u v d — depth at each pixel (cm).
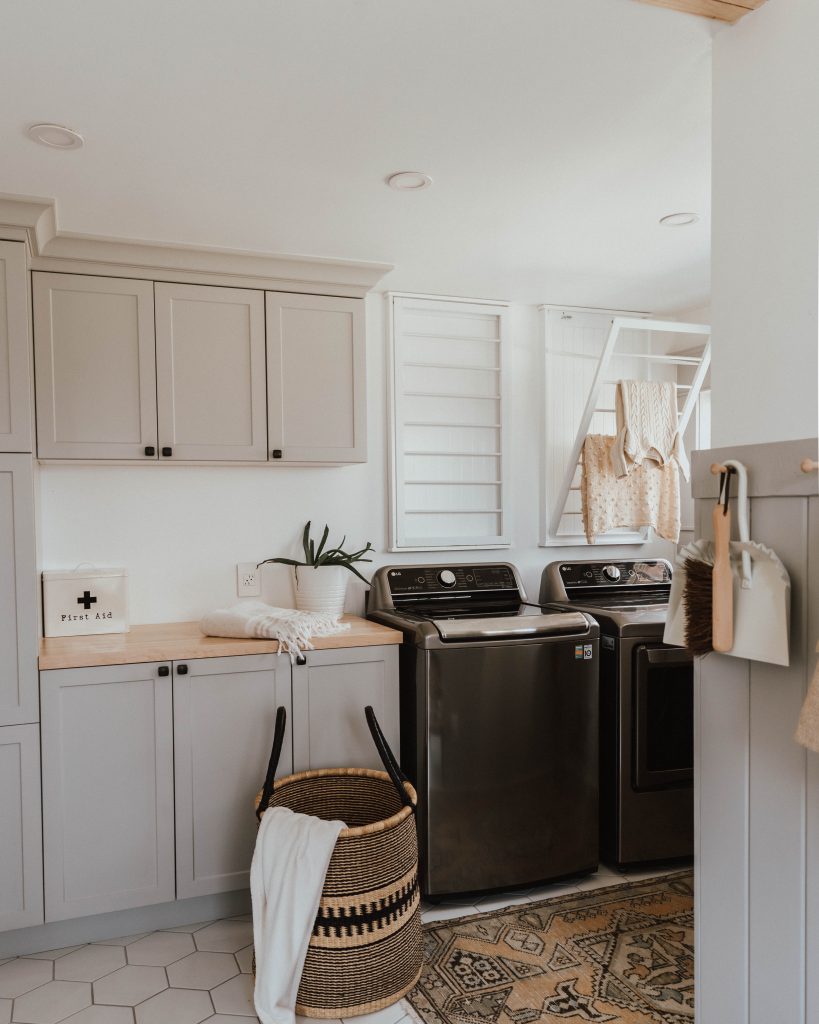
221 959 221
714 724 148
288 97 168
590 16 143
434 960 220
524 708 261
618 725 275
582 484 335
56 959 222
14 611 219
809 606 128
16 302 222
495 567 330
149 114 174
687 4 141
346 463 291
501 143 192
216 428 270
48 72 156
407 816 210
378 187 217
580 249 272
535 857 262
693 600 143
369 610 311
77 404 252
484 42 150
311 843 195
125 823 230
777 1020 135
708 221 245
